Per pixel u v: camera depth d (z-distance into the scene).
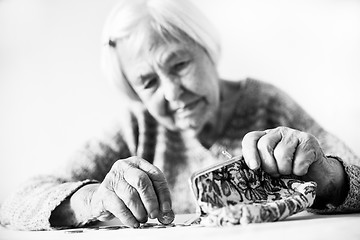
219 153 1.49
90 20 2.01
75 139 1.94
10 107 1.98
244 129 1.52
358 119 1.91
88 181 0.96
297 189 0.71
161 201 0.78
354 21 2.01
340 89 1.95
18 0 2.05
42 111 1.98
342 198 0.79
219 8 1.99
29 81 1.99
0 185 1.90
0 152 1.95
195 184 0.67
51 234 0.80
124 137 1.59
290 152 0.73
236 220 0.64
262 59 1.99
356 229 0.59
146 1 1.34
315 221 0.66
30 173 1.91
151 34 1.30
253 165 0.72
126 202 0.78
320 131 1.40
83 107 1.95
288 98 1.54
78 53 1.99
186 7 1.33
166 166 1.54
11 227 0.99
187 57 1.31
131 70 1.36
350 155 1.22
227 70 1.97
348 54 2.00
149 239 0.62
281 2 2.04
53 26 2.04
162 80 1.32
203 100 1.37
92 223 0.92
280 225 0.63
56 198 0.91
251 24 2.00
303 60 1.99
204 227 0.67
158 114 1.40
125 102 1.61
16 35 2.05
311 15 2.05
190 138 1.49
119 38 1.35
